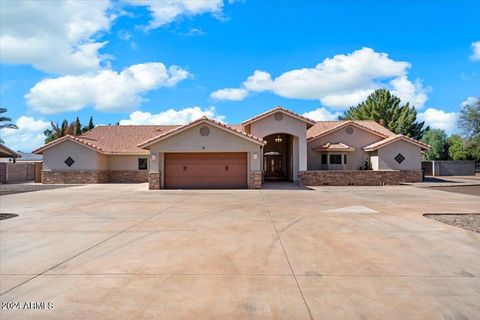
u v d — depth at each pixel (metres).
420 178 27.11
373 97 54.12
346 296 4.62
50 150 28.12
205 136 22.25
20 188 23.72
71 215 11.36
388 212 11.82
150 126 35.72
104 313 4.15
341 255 6.51
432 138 52.25
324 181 25.50
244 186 22.53
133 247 7.14
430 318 4.01
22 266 5.91
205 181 22.59
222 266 5.87
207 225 9.48
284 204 14.09
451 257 6.39
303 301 4.47
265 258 6.32
